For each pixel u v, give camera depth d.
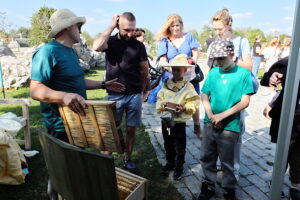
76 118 1.74
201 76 3.88
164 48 3.82
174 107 2.70
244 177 3.04
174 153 3.06
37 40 14.59
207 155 2.55
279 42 10.15
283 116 1.56
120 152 1.67
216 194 2.69
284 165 1.63
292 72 1.46
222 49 2.23
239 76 2.30
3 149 2.63
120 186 1.89
